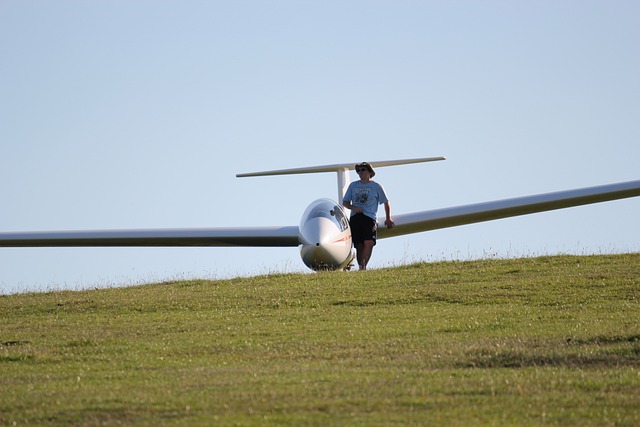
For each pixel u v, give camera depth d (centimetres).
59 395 3334
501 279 6562
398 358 3969
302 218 8488
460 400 3038
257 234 9006
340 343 4419
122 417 2934
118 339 4844
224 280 7438
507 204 8994
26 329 5447
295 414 2878
